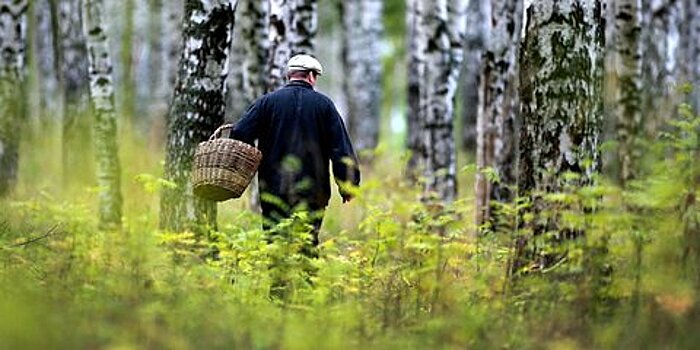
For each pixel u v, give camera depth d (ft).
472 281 33.91
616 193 31.32
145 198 60.29
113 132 57.72
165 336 26.03
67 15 79.92
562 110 35.96
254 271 36.40
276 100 39.78
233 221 50.06
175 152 44.37
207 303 30.96
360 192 34.12
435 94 64.23
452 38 65.26
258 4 69.72
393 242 36.14
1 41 66.90
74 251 36.37
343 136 39.58
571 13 36.01
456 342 27.50
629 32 60.85
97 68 58.59
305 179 39.22
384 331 29.04
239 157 38.17
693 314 27.91
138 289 31.53
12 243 39.88
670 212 32.14
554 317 29.12
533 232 35.63
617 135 60.44
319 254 38.24
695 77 87.30
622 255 31.27
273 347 26.35
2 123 66.80
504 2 59.16
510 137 58.75
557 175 35.83
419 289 32.48
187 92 44.29
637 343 26.71
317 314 30.73
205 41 44.21
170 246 38.70
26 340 24.21
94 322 26.63
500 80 58.85
